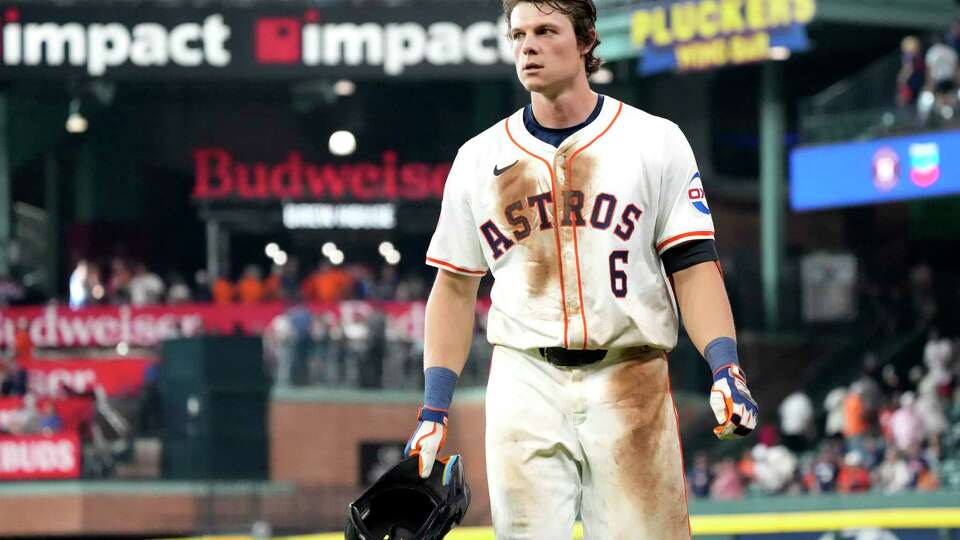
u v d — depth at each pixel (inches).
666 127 500.4
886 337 3085.6
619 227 490.3
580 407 496.4
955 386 2716.5
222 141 4256.9
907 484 2262.6
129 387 3221.0
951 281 3120.1
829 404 2684.5
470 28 3358.8
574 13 486.6
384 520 499.2
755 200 4001.0
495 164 500.1
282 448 2972.4
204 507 2785.4
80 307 3289.9
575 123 497.4
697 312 495.5
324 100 4183.1
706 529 1342.3
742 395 467.8
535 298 496.4
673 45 3191.4
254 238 4217.5
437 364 517.7
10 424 2906.0
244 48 3373.5
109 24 3385.8
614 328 492.1
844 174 3048.7
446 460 497.7
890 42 3508.9
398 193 4069.9
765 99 3420.3
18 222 4183.1
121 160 4266.7
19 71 3368.6
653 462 496.4
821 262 3159.5
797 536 1330.0
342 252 4200.3
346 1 3373.5
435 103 4256.9
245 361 2847.0
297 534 2832.2
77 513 2785.4
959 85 2901.1
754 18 3075.8
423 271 4188.0
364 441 3102.9
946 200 3577.8
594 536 504.7
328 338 3093.0
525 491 497.7
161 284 3440.0
